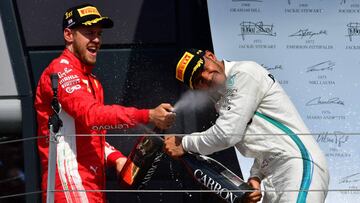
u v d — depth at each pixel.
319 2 20.53
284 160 15.80
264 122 15.95
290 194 15.62
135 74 21.36
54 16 21.39
